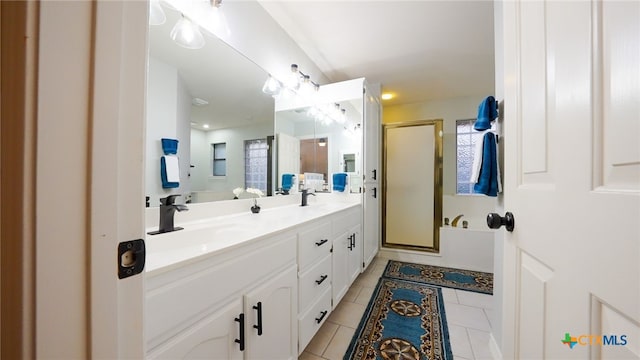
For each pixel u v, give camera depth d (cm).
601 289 38
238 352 86
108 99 32
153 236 94
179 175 122
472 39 212
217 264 77
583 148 43
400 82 306
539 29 59
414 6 172
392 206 360
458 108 365
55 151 28
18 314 27
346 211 201
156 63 112
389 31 201
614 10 38
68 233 29
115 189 33
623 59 36
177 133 121
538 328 57
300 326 126
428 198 344
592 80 41
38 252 27
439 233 311
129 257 35
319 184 254
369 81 302
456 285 236
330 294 166
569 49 47
